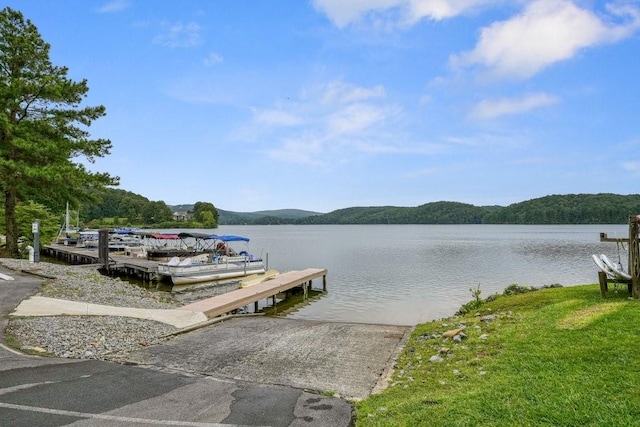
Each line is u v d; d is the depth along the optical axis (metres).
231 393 6.23
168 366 7.70
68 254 38.69
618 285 12.05
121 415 5.23
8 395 5.80
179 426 4.94
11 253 24.61
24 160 23.19
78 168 24.17
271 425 5.04
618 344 6.66
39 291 13.95
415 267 36.12
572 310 9.45
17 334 9.04
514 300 12.23
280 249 62.31
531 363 6.46
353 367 7.91
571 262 38.34
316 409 5.62
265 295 19.17
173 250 38.22
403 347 9.27
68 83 23.31
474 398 5.28
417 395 5.88
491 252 50.97
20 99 22.48
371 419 5.13
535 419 4.61
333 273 32.91
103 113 25.77
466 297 21.88
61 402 5.60
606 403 4.84
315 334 10.56
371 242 80.25
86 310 11.67
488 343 8.05
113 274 29.53
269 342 9.73
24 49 23.08
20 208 32.34
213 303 14.98
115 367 7.38
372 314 18.22
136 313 11.95
